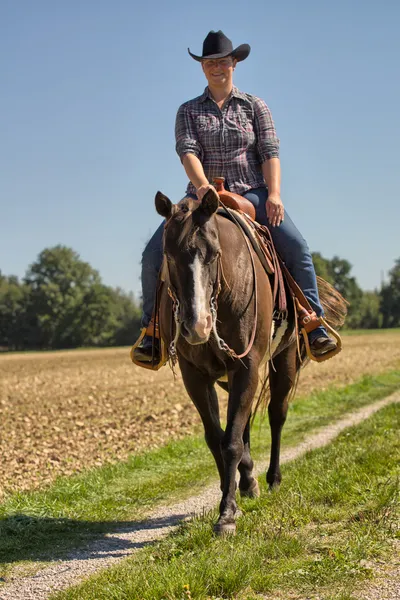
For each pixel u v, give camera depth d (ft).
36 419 50.37
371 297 431.43
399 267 433.48
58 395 71.26
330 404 51.44
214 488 24.70
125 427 43.42
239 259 17.92
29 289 383.45
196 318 15.47
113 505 23.04
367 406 48.80
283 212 20.53
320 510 17.93
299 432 37.81
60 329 364.38
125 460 31.60
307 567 14.06
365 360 106.63
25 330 373.81
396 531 15.80
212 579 13.56
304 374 81.25
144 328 20.26
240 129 20.85
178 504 22.76
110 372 109.09
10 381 95.71
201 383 18.70
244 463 21.35
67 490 24.66
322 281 23.58
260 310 18.33
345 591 12.78
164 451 32.76
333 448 27.27
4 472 29.19
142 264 20.22
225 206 19.43
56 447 36.32
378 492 18.79
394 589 12.91
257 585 13.42
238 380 17.72
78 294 370.73
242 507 19.84
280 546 15.07
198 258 15.88
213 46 20.88
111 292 382.83
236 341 17.61
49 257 380.17
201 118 20.83
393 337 224.53
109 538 19.20
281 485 22.11
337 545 15.23
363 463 22.80
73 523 20.81
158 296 19.36
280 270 20.27
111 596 13.32
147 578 13.88
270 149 20.90
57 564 16.94
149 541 18.65
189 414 48.80
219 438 19.04
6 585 15.53
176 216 16.33
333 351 21.63
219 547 15.37
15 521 20.65
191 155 20.35
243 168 20.95
